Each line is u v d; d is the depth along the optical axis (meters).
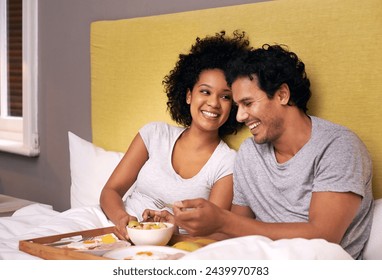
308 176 1.63
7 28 3.51
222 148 2.06
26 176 3.30
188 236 1.75
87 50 2.88
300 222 1.56
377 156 1.83
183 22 2.35
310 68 1.96
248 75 1.67
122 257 1.54
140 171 2.16
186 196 2.02
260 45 2.09
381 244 1.65
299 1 2.00
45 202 3.19
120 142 2.63
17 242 1.78
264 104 1.66
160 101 2.45
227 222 1.55
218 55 2.03
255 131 1.71
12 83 3.51
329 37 1.92
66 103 3.02
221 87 2.00
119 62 2.61
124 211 2.00
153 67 2.46
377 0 1.81
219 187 1.99
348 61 1.88
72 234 1.79
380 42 1.81
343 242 1.63
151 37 2.47
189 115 2.24
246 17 2.14
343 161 1.56
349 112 1.88
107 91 2.67
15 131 3.48
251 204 1.81
